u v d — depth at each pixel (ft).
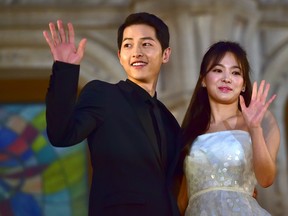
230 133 28.35
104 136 25.09
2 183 71.51
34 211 71.20
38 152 72.64
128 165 24.99
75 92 23.85
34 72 71.87
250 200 27.73
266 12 73.20
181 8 66.74
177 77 67.15
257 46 72.74
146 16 27.20
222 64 29.01
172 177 26.61
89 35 70.74
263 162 26.71
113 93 25.88
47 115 23.65
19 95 73.31
